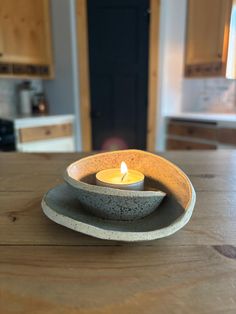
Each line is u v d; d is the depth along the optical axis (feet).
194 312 0.36
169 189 0.59
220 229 0.55
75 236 0.52
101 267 0.44
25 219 0.59
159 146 2.89
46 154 1.16
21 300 0.38
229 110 2.96
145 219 0.53
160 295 0.38
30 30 2.50
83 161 0.65
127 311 0.36
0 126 2.30
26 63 2.53
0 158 1.09
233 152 1.21
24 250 0.48
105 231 0.45
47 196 0.58
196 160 1.07
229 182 0.83
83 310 0.36
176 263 0.45
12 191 0.75
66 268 0.44
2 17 2.31
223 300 0.37
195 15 2.60
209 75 2.57
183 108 3.01
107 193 0.48
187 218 0.48
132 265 0.44
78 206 0.57
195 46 2.66
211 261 0.45
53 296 0.38
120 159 0.69
